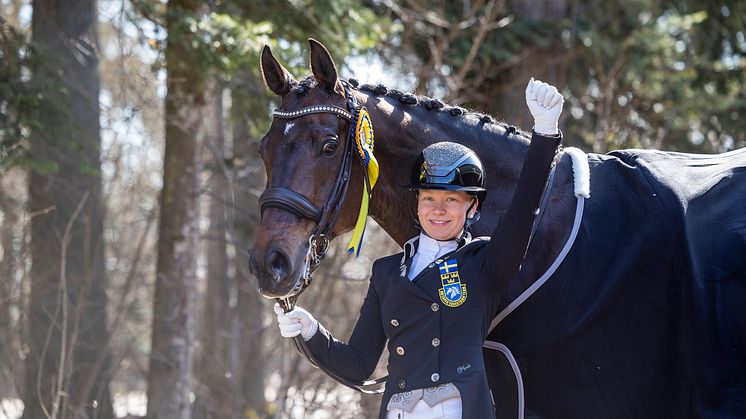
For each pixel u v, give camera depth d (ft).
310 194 14.80
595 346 14.82
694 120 58.34
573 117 53.47
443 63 47.73
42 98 35.65
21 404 46.01
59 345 41.24
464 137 16.48
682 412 14.76
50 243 43.24
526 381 15.02
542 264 15.25
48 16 43.68
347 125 15.34
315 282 44.37
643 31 51.93
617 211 15.65
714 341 14.60
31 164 35.81
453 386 13.38
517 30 47.98
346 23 37.70
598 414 14.74
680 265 14.92
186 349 38.37
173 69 36.86
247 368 50.06
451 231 14.12
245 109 40.19
